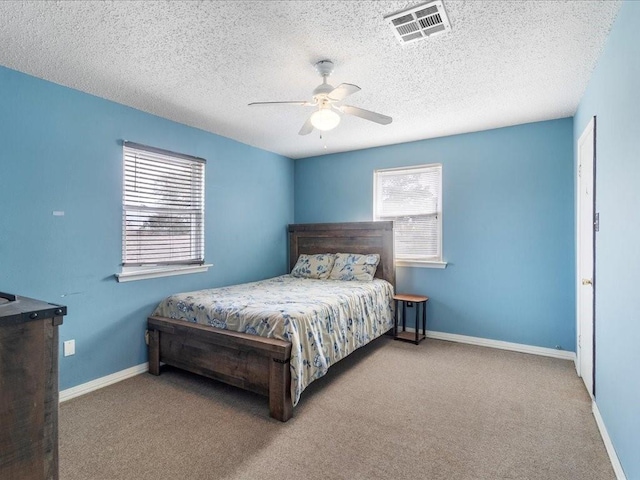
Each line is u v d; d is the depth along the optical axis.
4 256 2.35
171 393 2.74
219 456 1.95
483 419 2.32
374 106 3.13
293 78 2.55
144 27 1.91
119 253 3.01
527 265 3.65
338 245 4.65
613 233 1.94
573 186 3.42
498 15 1.82
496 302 3.81
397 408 2.48
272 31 1.95
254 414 2.41
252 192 4.42
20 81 2.43
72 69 2.39
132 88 2.71
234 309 2.73
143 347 3.18
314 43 2.08
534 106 3.14
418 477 1.77
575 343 3.39
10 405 1.19
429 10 1.78
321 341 2.71
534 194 3.61
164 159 3.40
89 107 2.80
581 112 2.95
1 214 2.34
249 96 2.88
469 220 3.95
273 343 2.37
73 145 2.71
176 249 3.50
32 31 1.93
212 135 3.87
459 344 3.93
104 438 2.12
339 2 1.71
